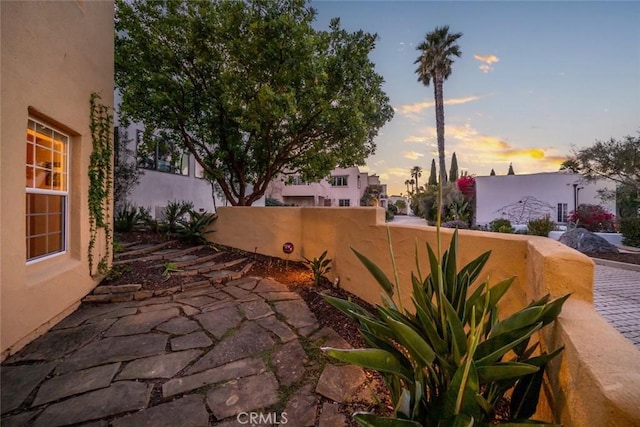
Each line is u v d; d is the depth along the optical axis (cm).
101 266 388
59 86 296
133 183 823
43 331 272
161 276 429
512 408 103
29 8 249
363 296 374
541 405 119
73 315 316
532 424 80
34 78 257
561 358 92
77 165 345
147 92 627
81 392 190
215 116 719
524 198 1407
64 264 320
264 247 613
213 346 252
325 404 181
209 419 168
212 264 515
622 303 382
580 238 809
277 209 594
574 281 113
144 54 596
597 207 1094
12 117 230
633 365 69
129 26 582
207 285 426
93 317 310
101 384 199
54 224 316
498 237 188
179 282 417
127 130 841
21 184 241
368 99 640
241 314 321
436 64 1706
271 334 276
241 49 570
